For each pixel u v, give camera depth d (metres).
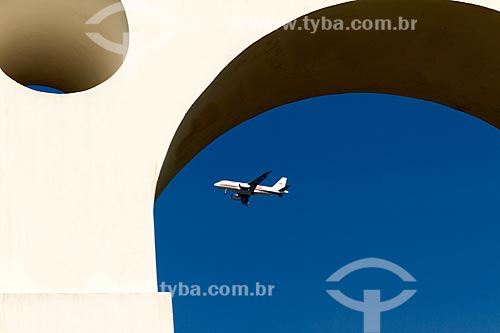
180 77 18.25
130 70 18.19
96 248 17.53
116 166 17.84
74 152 17.84
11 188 17.64
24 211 17.58
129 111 18.06
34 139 17.83
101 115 18.00
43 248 17.48
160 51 18.28
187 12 18.44
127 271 17.48
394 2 18.70
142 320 17.02
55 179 17.73
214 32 18.41
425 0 18.72
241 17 18.47
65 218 17.61
